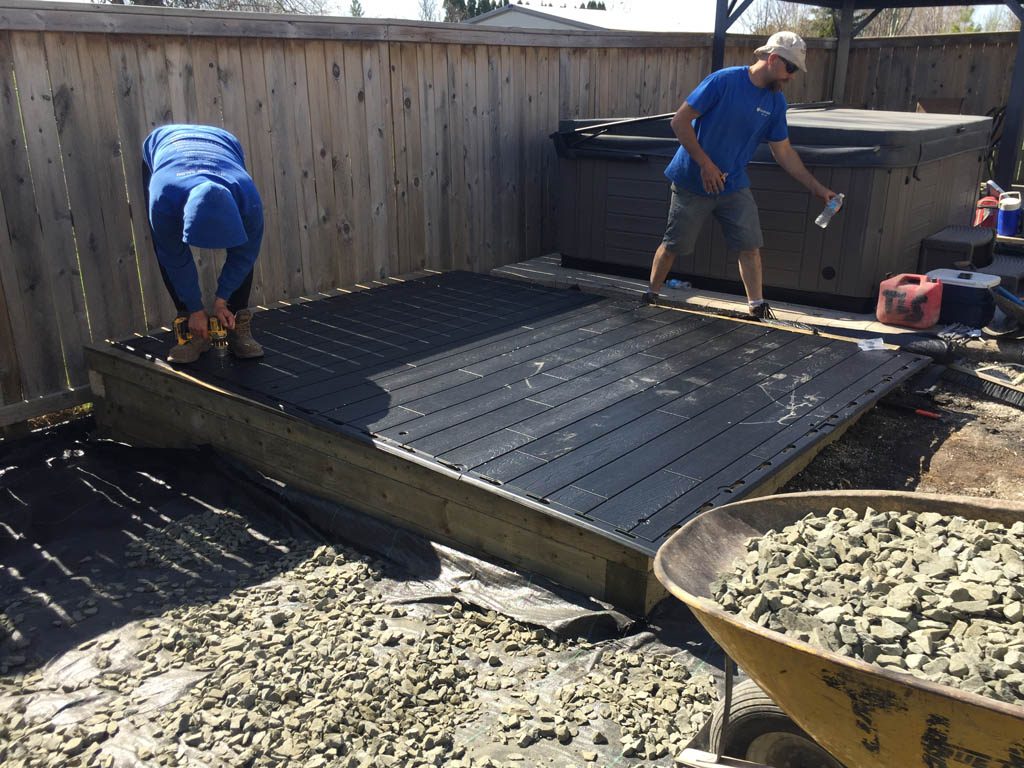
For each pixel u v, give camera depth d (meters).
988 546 2.16
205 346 5.11
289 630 3.20
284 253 6.14
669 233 5.84
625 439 3.91
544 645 3.09
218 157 4.35
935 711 1.63
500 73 7.22
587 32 7.74
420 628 3.23
